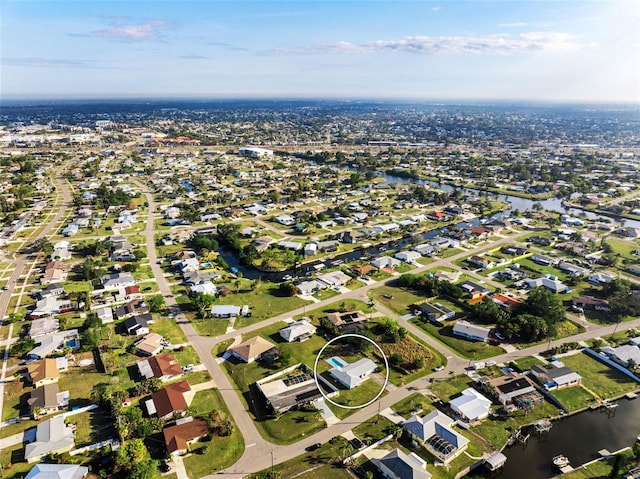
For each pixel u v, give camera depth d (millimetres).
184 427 85438
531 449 86188
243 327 126938
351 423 90250
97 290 148375
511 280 162125
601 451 85250
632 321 132750
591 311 138875
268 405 93438
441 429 86250
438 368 108688
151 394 97688
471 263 178250
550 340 120688
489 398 98750
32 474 73750
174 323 128500
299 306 140000
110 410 92000
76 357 110688
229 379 103625
